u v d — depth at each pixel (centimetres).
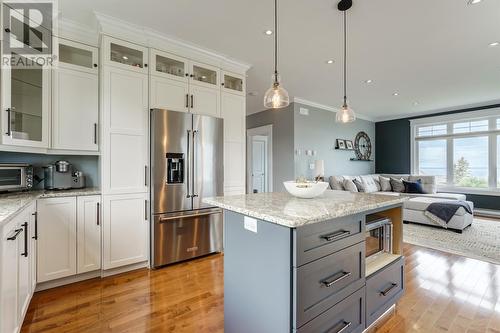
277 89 225
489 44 296
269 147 602
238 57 333
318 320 130
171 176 283
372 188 619
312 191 177
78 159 288
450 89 470
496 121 558
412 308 200
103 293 221
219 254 318
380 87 457
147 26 261
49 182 258
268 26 260
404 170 701
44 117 232
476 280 247
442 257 307
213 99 325
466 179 598
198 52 310
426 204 455
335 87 460
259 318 138
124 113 259
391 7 226
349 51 315
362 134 713
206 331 172
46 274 221
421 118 667
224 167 333
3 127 198
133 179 264
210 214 308
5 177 222
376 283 171
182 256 289
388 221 197
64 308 197
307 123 564
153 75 278
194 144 297
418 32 270
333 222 137
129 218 262
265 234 133
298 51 315
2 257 128
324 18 244
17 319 156
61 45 250
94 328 174
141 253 269
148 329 174
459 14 236
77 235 236
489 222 482
